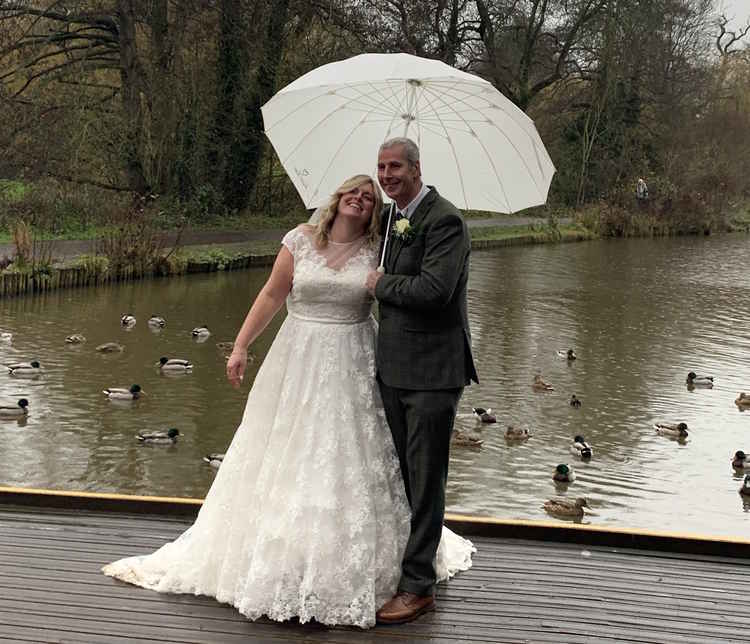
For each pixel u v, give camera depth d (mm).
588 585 4211
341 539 3707
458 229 3600
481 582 4191
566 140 42656
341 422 3797
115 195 23359
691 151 43781
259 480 3811
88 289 18344
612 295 21047
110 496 4898
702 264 27797
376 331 4012
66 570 4133
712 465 9812
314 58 27938
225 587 3828
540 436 10594
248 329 3934
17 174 23125
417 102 4023
